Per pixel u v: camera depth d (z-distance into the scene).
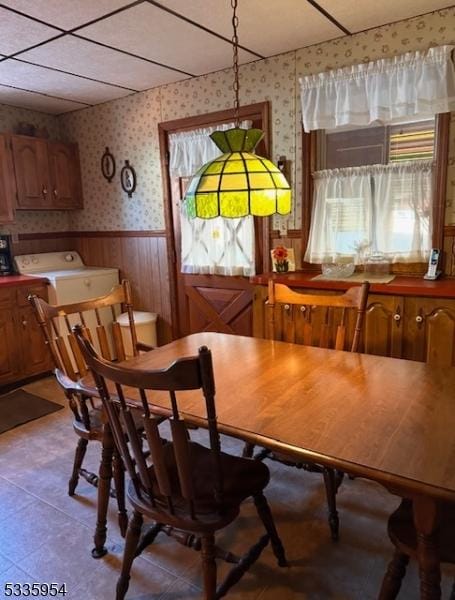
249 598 1.55
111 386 1.62
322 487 2.17
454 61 2.47
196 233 3.67
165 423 2.74
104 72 3.21
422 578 1.09
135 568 1.70
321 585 1.59
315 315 2.73
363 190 2.88
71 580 1.65
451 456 1.08
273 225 3.28
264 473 1.53
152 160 3.83
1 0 2.14
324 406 1.38
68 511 2.05
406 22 2.55
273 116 3.13
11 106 4.05
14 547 1.82
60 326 3.66
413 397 1.43
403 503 1.35
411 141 2.73
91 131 4.19
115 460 1.76
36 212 4.33
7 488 2.22
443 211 2.62
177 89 3.54
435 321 2.39
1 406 3.19
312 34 2.69
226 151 1.59
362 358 1.83
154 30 2.53
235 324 3.64
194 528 1.30
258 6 2.29
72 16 2.33
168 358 1.90
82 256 4.60
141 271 4.15
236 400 1.44
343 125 2.84
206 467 1.56
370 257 2.91
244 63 3.15
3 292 3.41
